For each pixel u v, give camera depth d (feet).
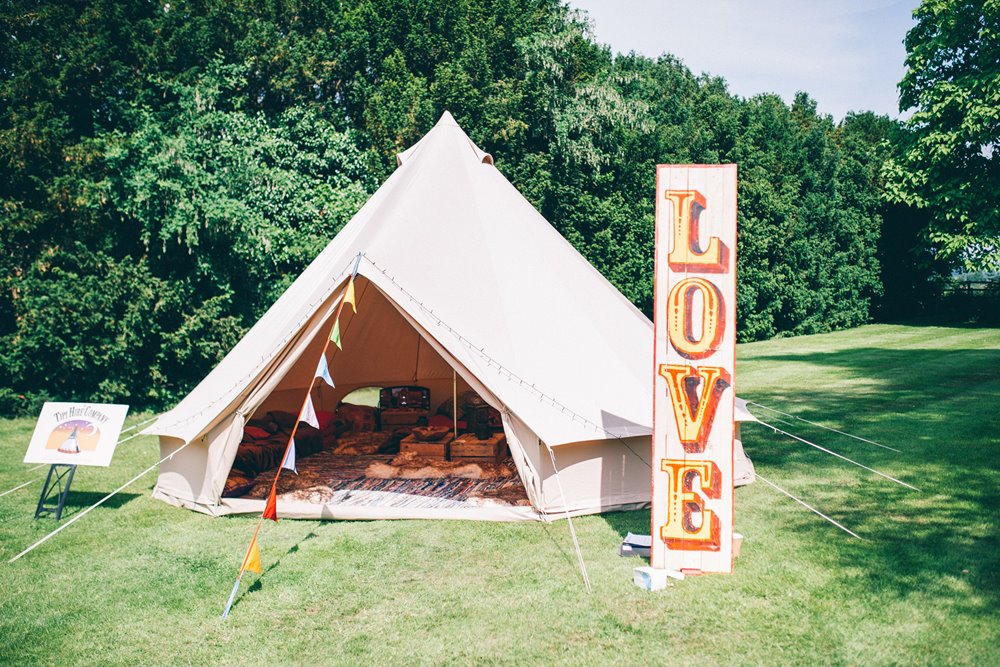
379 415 41.55
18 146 50.34
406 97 75.87
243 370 29.30
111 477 34.17
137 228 57.00
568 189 79.25
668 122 104.53
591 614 18.89
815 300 102.06
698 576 21.08
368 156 69.97
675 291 21.40
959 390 52.49
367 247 28.35
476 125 75.97
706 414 21.33
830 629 17.76
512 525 26.11
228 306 58.95
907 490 29.22
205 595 20.47
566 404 27.04
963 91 83.71
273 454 34.09
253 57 65.92
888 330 101.60
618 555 22.91
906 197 90.48
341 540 24.70
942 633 17.40
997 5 80.07
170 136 56.44
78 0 56.85
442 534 25.17
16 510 28.71
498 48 84.02
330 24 74.69
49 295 50.29
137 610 19.57
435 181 32.53
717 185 21.25
